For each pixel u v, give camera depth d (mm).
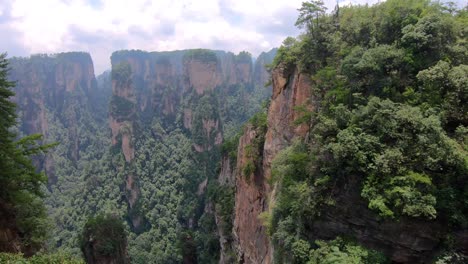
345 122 19656
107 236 50531
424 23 20188
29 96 137250
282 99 33406
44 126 139000
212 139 108938
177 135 125438
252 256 36125
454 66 19531
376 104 18312
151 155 113562
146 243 77812
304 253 18734
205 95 118750
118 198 95250
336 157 17953
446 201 16047
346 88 21875
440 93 18547
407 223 16578
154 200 95000
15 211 24672
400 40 21625
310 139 24125
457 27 20438
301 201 20156
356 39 25375
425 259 16609
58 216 92750
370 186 17094
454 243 15891
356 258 16516
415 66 20094
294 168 22922
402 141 16953
